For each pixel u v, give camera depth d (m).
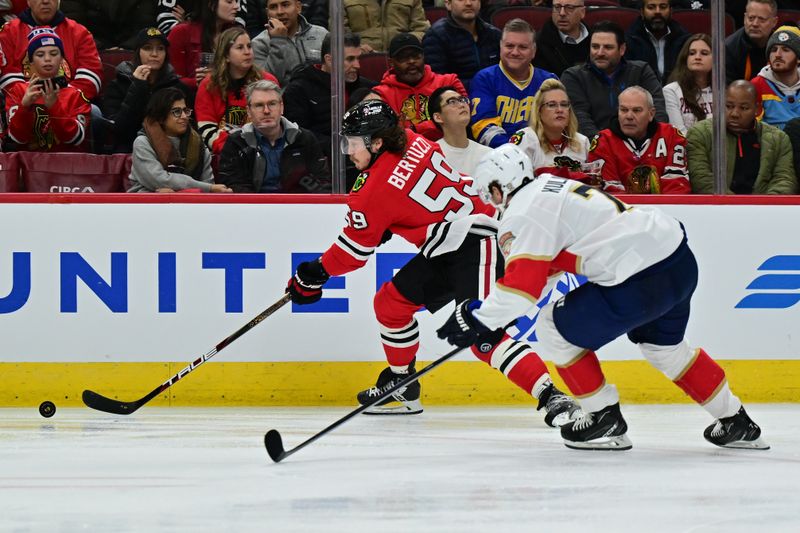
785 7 14.91
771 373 14.24
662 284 9.39
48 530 6.86
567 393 14.13
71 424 12.24
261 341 14.00
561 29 14.79
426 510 7.46
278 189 14.17
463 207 12.09
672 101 14.63
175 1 14.88
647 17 14.60
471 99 14.76
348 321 14.04
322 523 7.04
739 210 14.20
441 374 14.07
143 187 14.16
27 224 13.86
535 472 9.00
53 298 13.89
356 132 11.68
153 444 10.72
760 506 7.58
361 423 12.33
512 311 9.38
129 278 13.93
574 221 9.41
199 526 6.96
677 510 7.44
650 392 14.16
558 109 14.09
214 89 14.48
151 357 13.95
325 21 15.03
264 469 9.24
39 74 14.35
